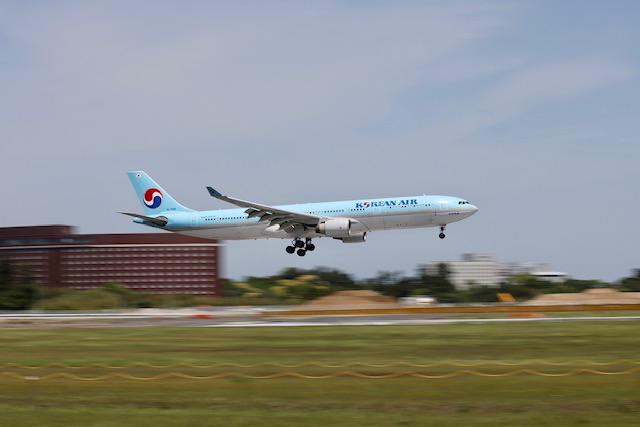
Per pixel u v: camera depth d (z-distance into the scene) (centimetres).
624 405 2452
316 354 3844
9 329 6031
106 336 5147
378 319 6556
